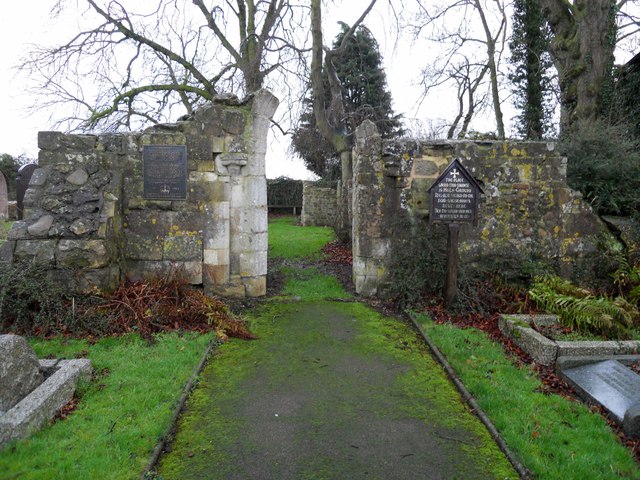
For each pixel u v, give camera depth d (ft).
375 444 10.50
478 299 20.01
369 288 22.62
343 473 9.43
